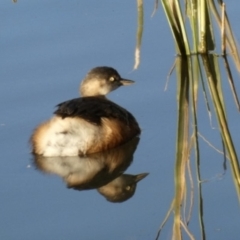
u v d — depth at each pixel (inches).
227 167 485.7
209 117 554.9
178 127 538.3
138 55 541.0
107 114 543.8
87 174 503.8
